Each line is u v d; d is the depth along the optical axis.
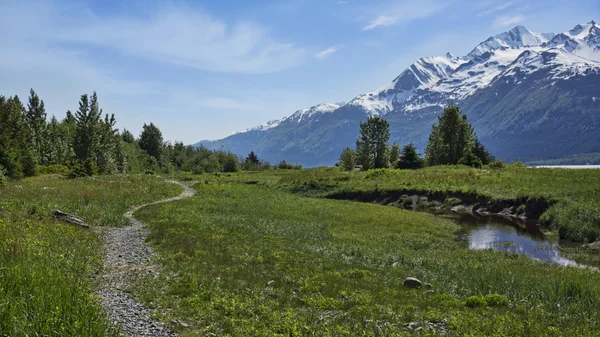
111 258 19.09
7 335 7.78
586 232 32.16
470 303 14.81
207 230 29.20
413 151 98.25
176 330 10.48
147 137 147.38
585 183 46.59
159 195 52.62
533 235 35.47
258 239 27.47
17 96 99.62
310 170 111.75
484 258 26.58
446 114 94.94
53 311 8.71
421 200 55.03
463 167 78.88
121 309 11.63
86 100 85.31
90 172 73.31
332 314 12.76
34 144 85.31
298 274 17.89
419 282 17.69
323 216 41.84
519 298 15.96
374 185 62.44
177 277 15.87
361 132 99.31
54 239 18.94
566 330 12.12
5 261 12.34
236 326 11.10
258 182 78.31
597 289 16.44
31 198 34.00
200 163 151.38
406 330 11.77
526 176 57.53
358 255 25.11
